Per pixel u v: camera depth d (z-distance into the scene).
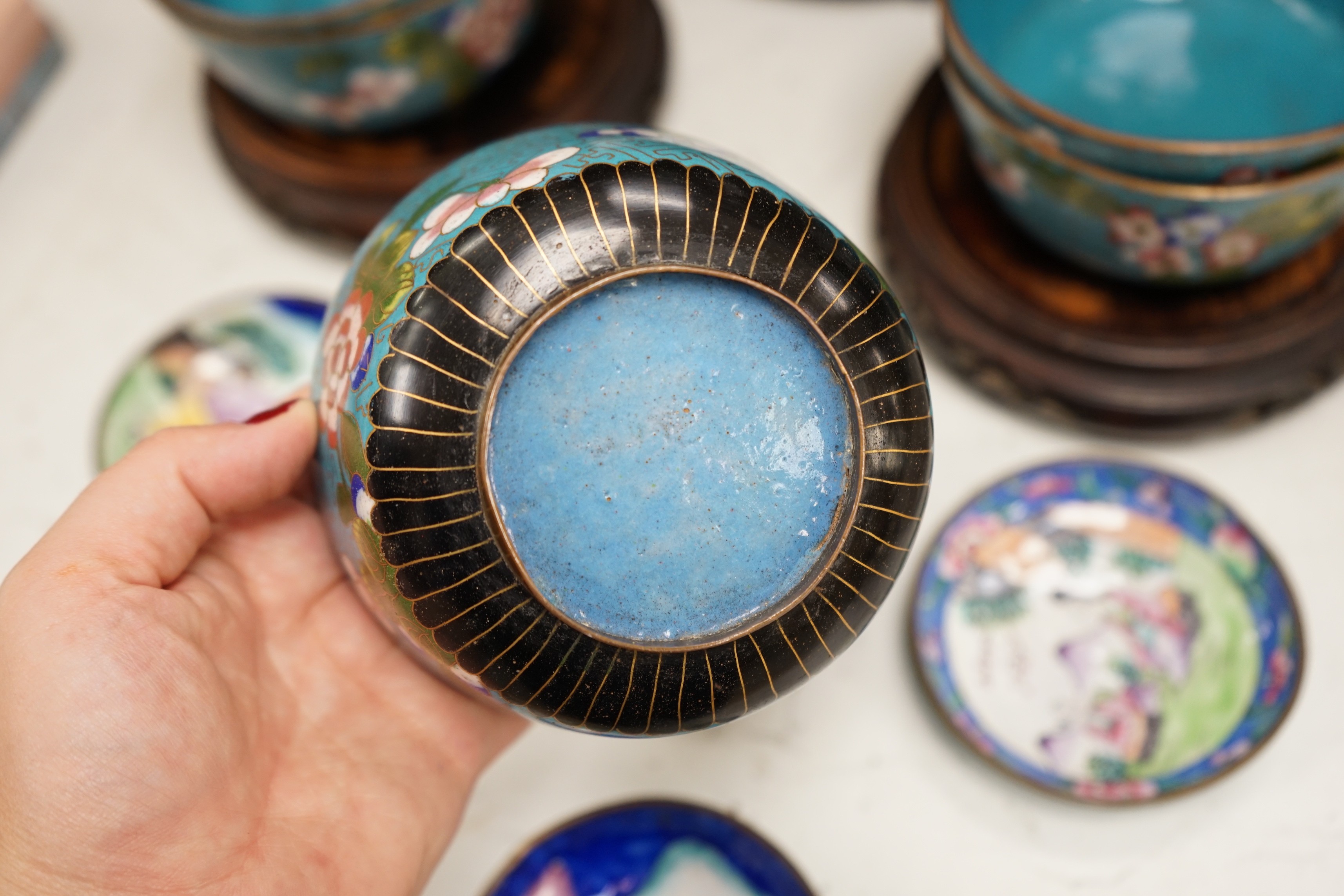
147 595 0.32
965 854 0.39
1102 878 0.38
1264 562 0.40
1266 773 0.39
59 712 0.31
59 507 0.44
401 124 0.45
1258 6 0.47
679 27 0.51
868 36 0.50
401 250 0.29
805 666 0.29
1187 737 0.39
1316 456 0.43
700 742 0.40
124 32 0.52
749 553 0.28
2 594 0.32
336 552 0.32
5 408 0.46
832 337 0.29
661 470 0.28
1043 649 0.40
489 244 0.28
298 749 0.35
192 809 0.32
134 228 0.49
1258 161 0.36
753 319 0.28
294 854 0.33
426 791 0.36
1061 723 0.39
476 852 0.39
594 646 0.28
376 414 0.28
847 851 0.39
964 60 0.39
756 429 0.28
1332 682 0.40
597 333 0.28
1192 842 0.39
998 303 0.42
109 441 0.44
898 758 0.40
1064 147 0.38
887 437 0.29
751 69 0.50
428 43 0.42
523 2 0.43
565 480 0.28
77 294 0.48
